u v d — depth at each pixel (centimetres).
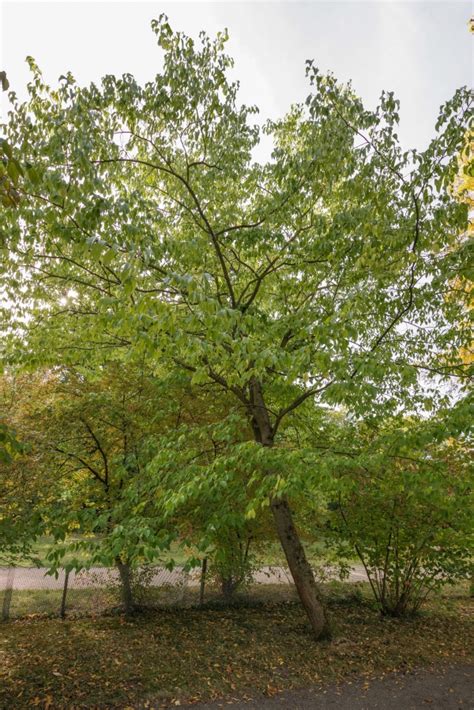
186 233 773
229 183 787
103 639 782
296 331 682
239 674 661
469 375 657
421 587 959
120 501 754
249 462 538
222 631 845
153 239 639
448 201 609
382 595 966
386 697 600
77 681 618
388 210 612
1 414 752
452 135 528
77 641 768
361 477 656
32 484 750
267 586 1170
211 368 700
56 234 583
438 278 600
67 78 570
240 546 985
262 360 498
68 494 805
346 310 530
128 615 946
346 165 638
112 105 625
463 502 649
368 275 657
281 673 668
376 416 759
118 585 992
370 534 927
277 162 701
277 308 836
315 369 618
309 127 740
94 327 715
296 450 539
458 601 1114
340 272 716
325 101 598
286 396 812
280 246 770
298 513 992
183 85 639
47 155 548
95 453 891
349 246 669
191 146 724
